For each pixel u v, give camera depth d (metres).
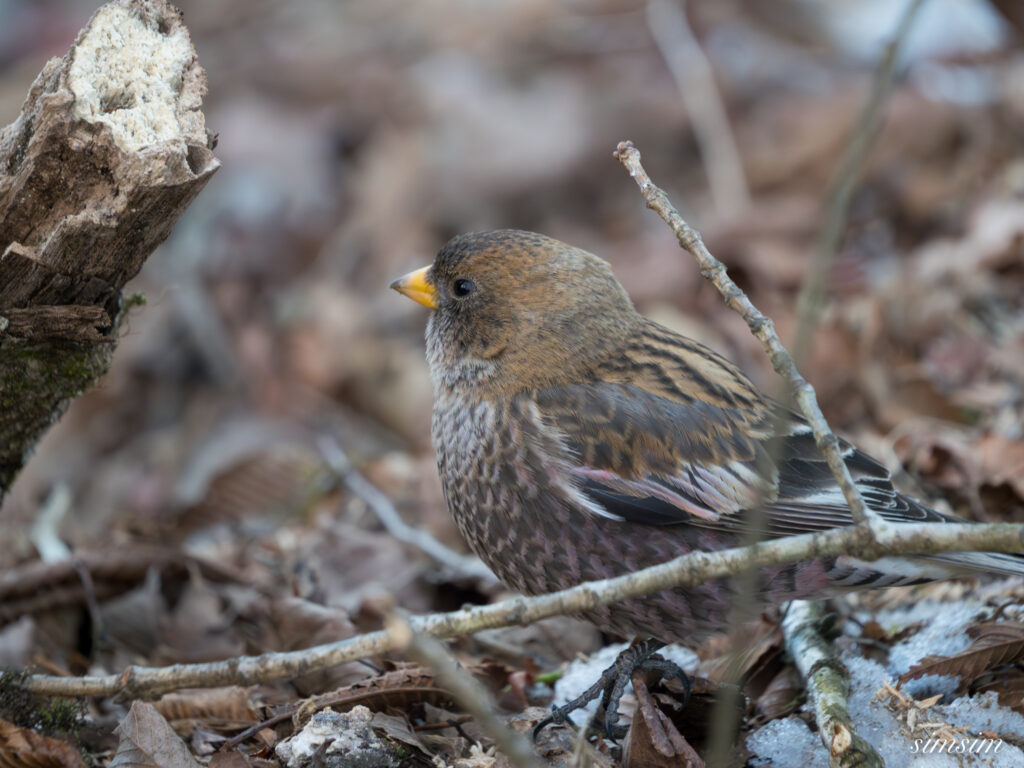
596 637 8.93
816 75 17.27
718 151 15.75
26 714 7.27
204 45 20.55
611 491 7.61
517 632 8.93
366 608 9.21
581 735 6.51
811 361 11.69
